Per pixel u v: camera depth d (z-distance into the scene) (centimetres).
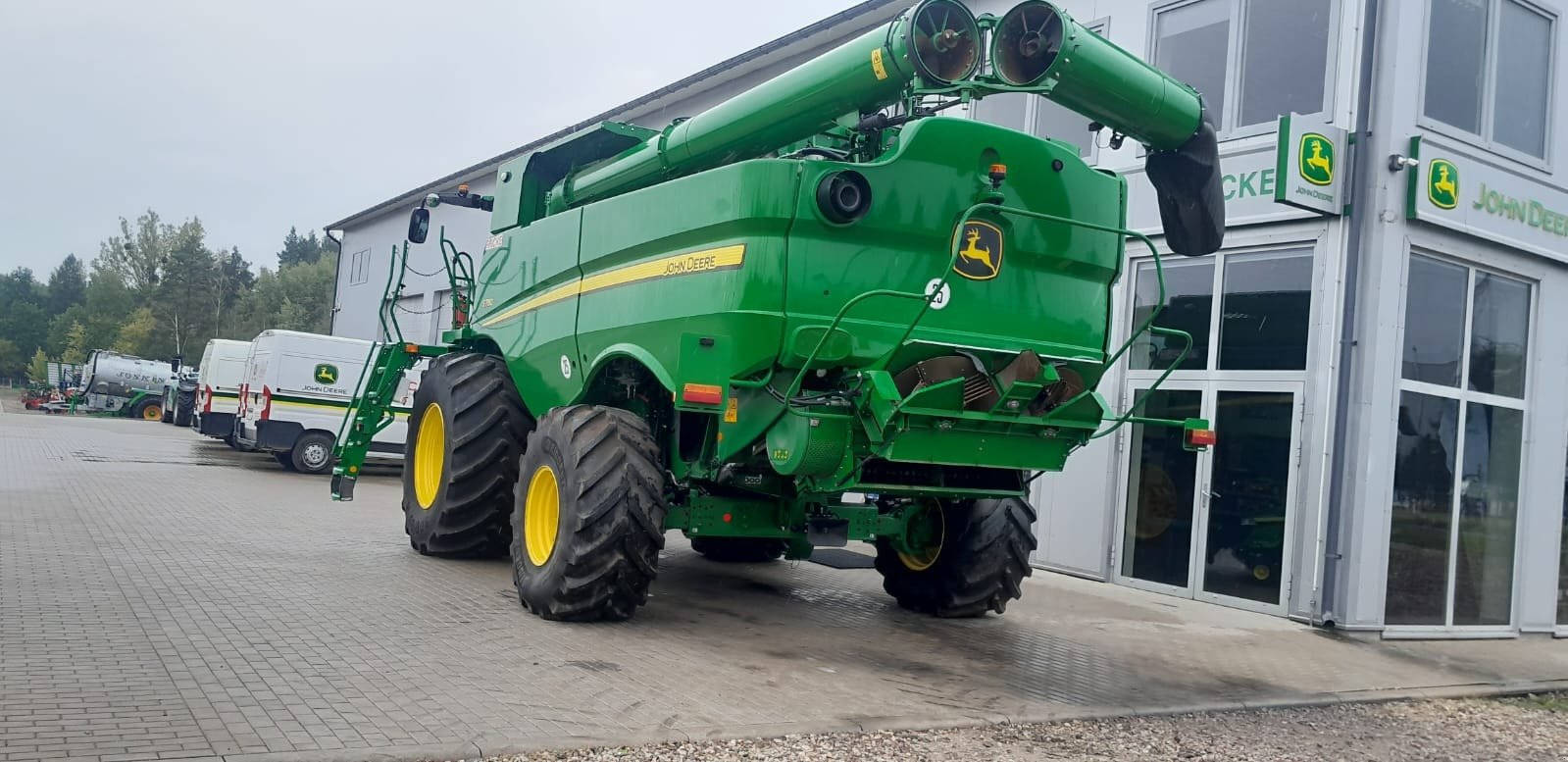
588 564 604
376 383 963
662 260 627
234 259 8969
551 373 754
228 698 421
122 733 369
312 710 413
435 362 898
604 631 614
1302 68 939
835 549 1032
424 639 555
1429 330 931
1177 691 591
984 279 591
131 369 3703
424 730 398
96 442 2006
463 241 2359
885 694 520
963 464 562
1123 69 531
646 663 540
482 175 2353
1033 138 598
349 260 3119
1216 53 1007
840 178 543
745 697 489
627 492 605
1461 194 916
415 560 831
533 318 790
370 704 428
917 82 516
